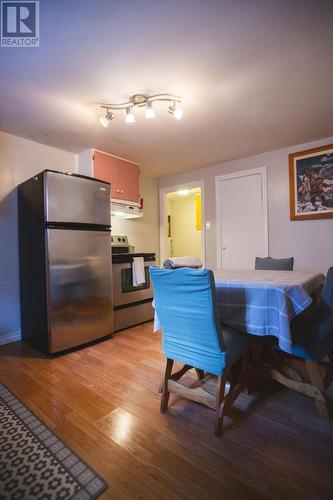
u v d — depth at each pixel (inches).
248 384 63.2
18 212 104.9
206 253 155.0
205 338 48.8
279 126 101.6
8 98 77.3
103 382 70.1
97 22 51.3
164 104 82.7
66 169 122.7
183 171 162.1
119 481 39.8
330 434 49.1
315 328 54.2
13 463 43.2
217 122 96.7
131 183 138.6
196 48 58.7
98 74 66.9
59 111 85.7
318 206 117.2
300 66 66.0
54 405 59.7
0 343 99.3
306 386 55.5
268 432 49.9
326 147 113.9
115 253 128.3
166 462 43.2
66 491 38.1
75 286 92.8
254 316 54.1
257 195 135.2
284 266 95.5
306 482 38.9
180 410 57.7
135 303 123.9
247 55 61.5
